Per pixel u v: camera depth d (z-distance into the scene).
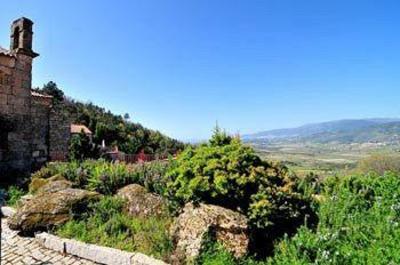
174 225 6.61
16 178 12.94
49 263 6.52
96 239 7.10
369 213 6.89
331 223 6.57
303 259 5.04
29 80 14.43
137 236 7.02
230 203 6.78
